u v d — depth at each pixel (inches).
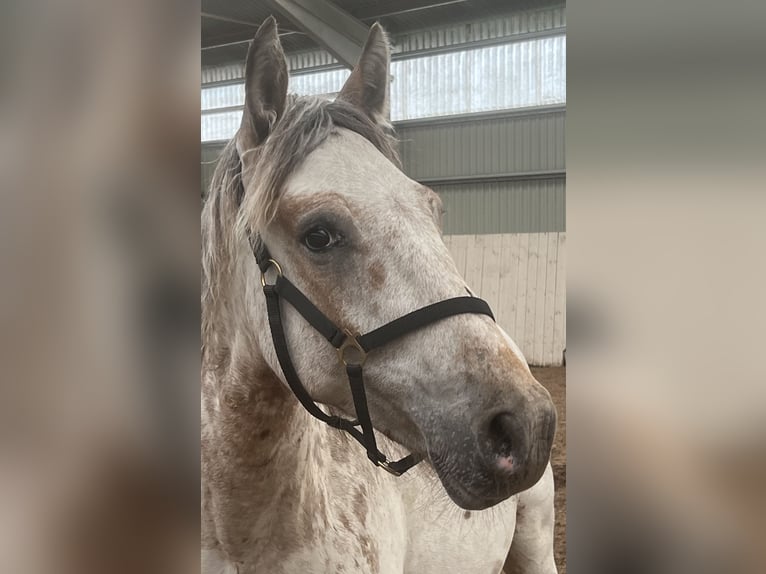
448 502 51.3
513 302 275.7
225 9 225.5
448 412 32.1
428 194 36.6
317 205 34.2
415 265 33.4
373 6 275.6
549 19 287.7
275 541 38.1
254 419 37.0
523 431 30.5
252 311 37.4
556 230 309.1
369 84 42.2
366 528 42.5
